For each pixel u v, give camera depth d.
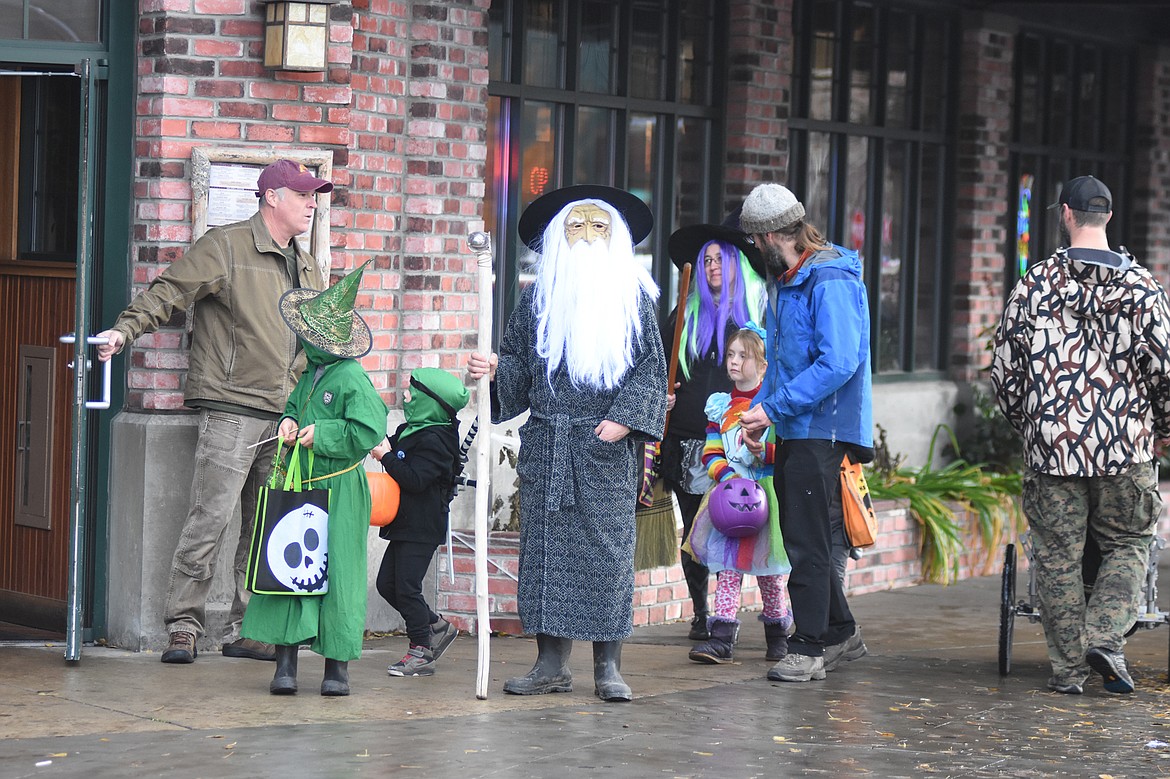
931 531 12.40
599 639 7.70
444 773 6.29
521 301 7.91
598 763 6.53
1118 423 8.18
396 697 7.78
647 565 9.18
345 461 7.67
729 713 7.60
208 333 8.57
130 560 8.93
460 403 8.33
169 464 8.84
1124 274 8.17
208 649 8.94
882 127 14.00
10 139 9.59
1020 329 8.34
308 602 7.60
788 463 8.48
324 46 8.87
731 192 12.62
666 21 12.21
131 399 8.97
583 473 7.66
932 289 14.70
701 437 9.12
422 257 10.20
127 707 7.41
